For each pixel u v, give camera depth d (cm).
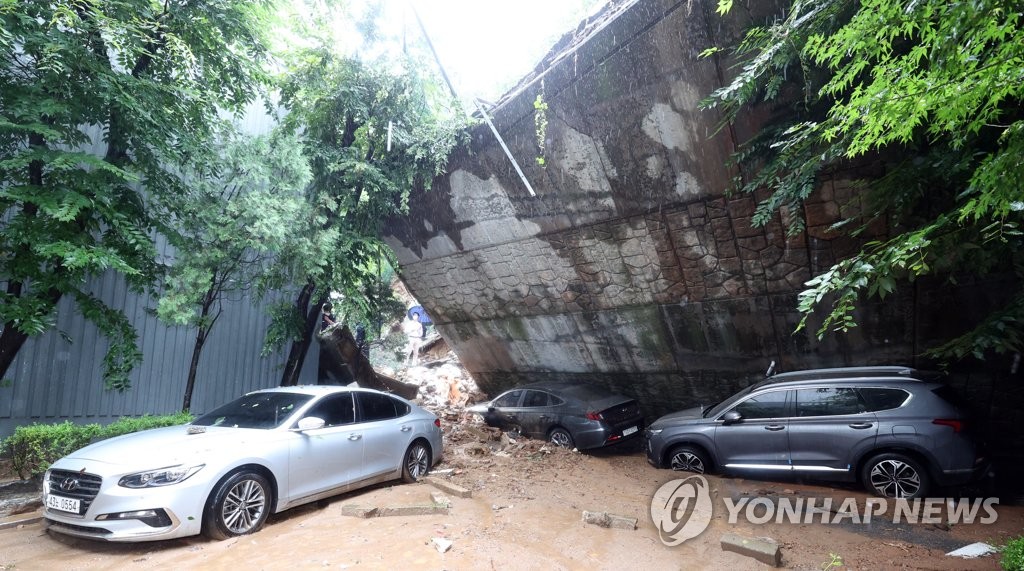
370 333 1281
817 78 607
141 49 674
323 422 591
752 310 909
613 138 843
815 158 541
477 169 1055
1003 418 766
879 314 792
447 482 698
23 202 638
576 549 471
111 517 455
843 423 664
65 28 673
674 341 1052
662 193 859
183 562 447
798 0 505
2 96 607
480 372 1616
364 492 679
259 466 538
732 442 746
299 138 1039
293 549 472
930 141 508
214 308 1169
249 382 1238
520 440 1083
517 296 1248
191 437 546
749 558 455
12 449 698
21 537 515
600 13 866
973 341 489
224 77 835
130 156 822
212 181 899
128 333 765
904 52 519
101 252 618
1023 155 314
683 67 714
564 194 970
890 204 592
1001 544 486
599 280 1061
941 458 597
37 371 889
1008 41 325
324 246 943
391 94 1082
